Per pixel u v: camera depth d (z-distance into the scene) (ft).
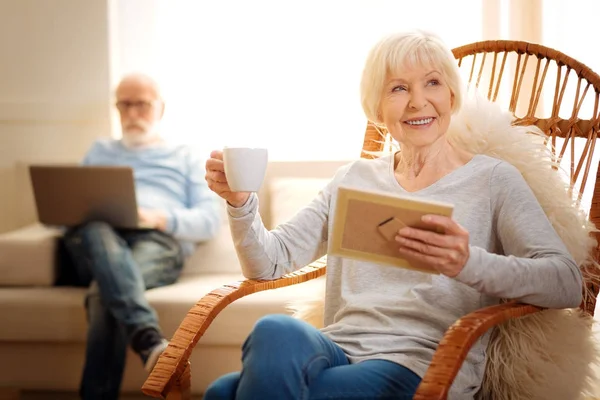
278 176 7.93
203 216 7.89
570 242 4.60
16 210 8.38
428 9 8.24
